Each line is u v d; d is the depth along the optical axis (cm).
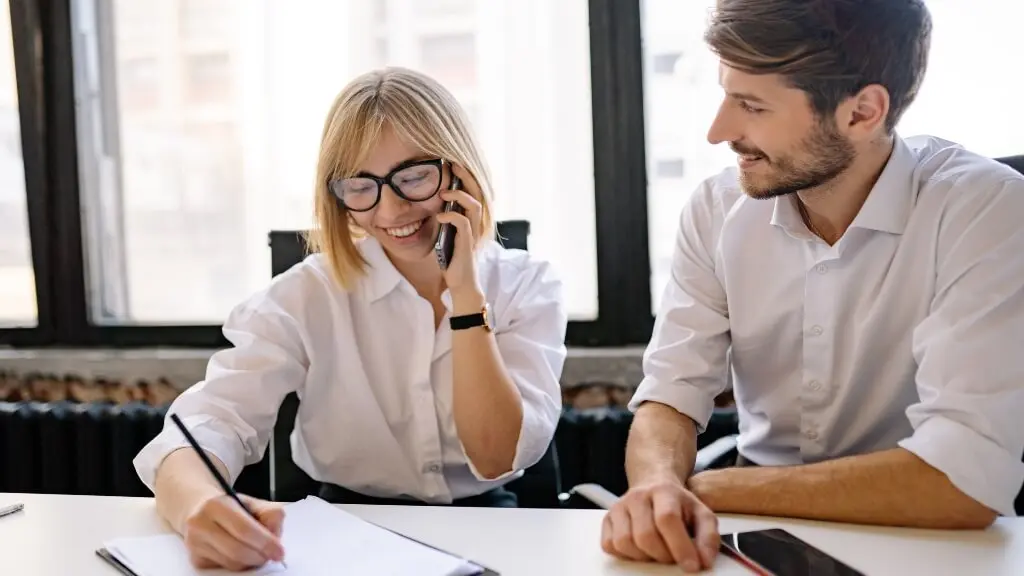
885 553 92
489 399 140
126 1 229
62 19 228
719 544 93
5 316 236
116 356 221
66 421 215
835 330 131
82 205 232
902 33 112
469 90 215
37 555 99
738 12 112
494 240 160
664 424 128
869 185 125
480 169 150
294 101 221
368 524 102
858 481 101
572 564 92
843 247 127
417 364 149
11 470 217
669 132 212
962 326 109
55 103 230
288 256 163
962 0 191
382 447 149
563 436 201
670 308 143
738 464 149
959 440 100
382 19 216
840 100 112
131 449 209
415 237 144
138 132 231
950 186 121
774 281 135
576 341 216
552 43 213
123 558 96
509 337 152
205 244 230
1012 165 132
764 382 142
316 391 149
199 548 93
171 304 233
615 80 210
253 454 133
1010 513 101
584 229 216
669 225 213
